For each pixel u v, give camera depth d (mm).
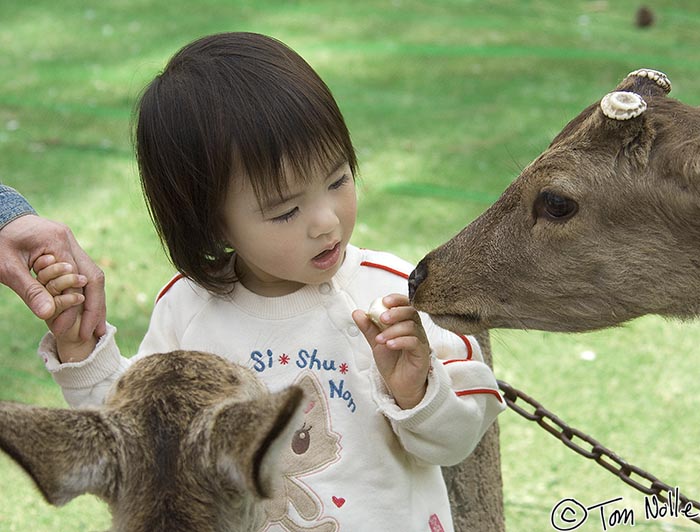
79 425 3002
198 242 3906
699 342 8297
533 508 6555
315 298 3969
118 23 16906
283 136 3646
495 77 14250
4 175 11203
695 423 7312
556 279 4297
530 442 7203
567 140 4324
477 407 3832
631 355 8125
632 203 4191
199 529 2982
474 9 17578
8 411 2906
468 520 5301
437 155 11617
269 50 3879
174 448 3039
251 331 3973
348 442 3857
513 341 8289
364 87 13992
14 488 6617
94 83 14164
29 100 13523
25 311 8656
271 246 3766
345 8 17547
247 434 2832
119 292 8805
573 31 16328
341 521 3779
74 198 10664
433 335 4184
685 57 14992
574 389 7703
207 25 16703
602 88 13781
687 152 4105
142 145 3904
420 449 3760
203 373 3201
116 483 3035
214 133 3693
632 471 4828
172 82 3838
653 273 4254
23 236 4117
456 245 4406
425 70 14578
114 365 4020
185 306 4117
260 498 2844
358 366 3914
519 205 4336
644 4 17828
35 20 17172
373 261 4137
